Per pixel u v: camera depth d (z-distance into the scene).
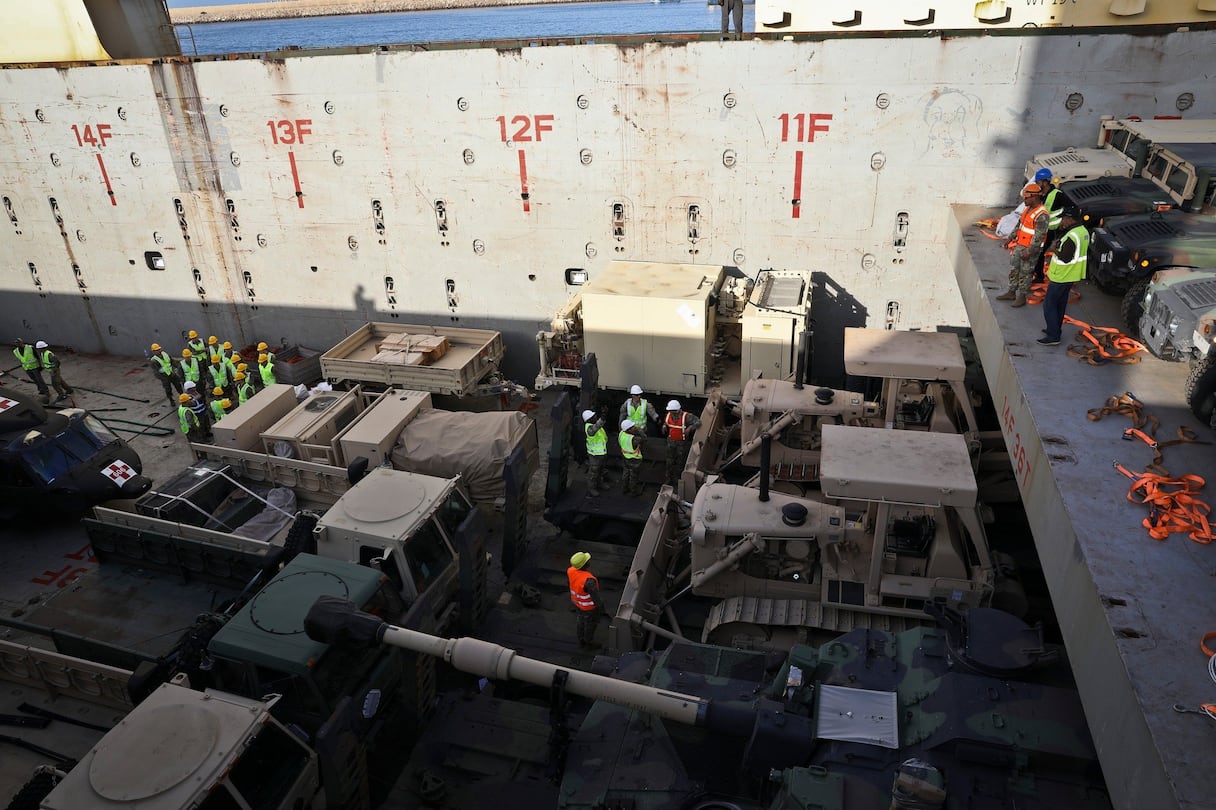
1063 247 9.70
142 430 21.17
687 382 17.72
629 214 19.42
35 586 15.41
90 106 22.12
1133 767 5.14
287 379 21.55
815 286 18.94
